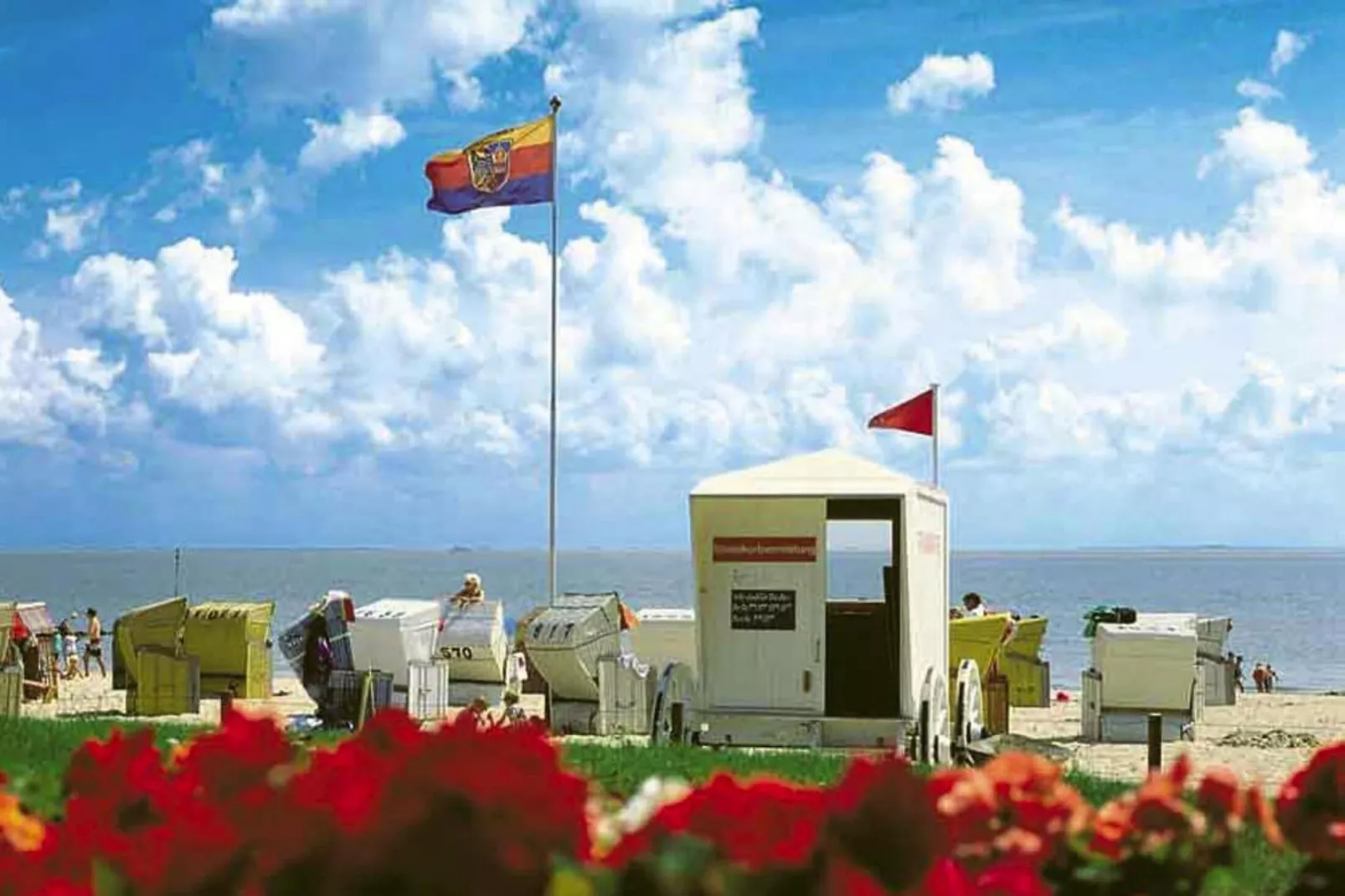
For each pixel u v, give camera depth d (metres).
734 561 17.70
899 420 23.83
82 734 13.02
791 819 4.42
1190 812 5.54
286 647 21.75
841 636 18.69
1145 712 24.03
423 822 3.90
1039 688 30.45
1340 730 25.77
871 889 3.99
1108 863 5.40
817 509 17.52
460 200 30.25
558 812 4.09
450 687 27.50
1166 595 155.12
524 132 29.98
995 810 5.28
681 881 4.18
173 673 25.92
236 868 4.27
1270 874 6.96
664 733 16.58
